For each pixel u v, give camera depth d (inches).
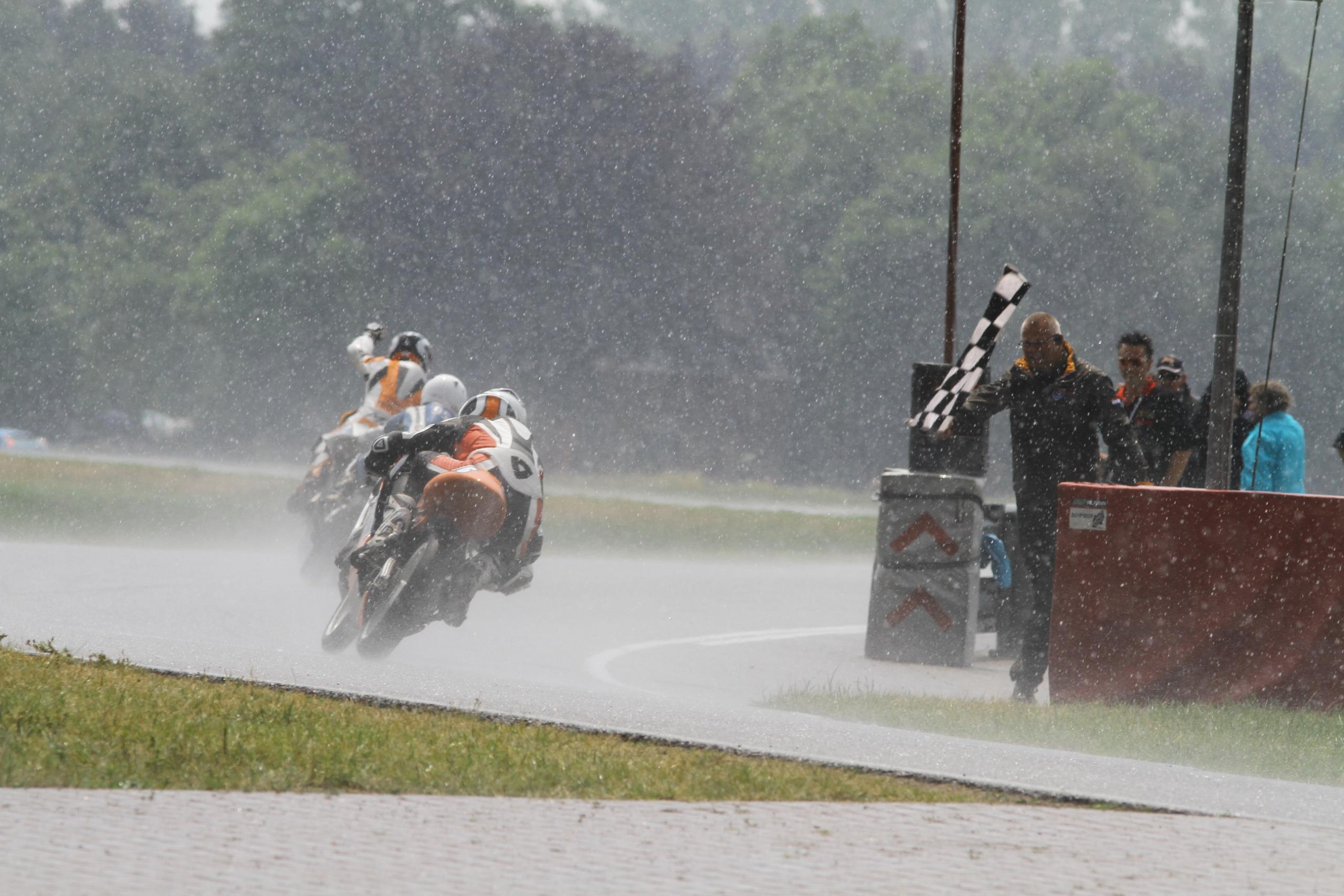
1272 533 1154.0
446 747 740.0
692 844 589.0
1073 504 1189.1
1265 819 685.9
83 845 544.4
